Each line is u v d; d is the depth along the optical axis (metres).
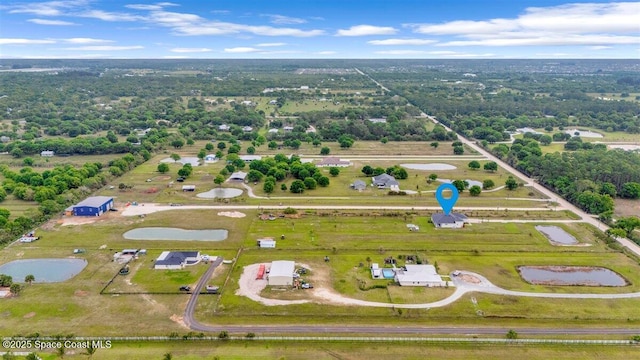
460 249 123.94
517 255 120.75
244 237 131.62
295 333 86.00
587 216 151.00
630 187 168.12
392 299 98.12
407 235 133.38
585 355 80.88
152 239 129.75
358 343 83.44
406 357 79.81
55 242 126.69
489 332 86.94
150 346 82.00
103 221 143.00
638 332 87.38
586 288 103.62
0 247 122.94
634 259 118.75
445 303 96.81
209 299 97.69
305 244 126.75
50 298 97.25
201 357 79.25
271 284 103.00
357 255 119.94
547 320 91.00
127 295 99.06
